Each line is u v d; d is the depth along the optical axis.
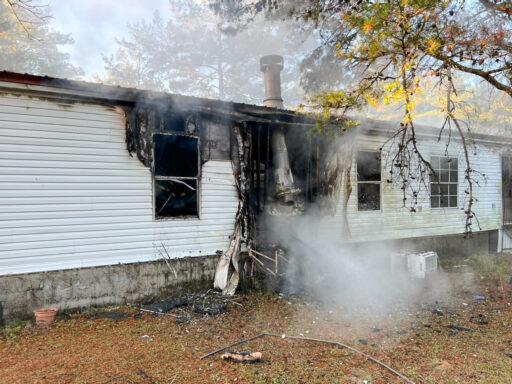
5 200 4.82
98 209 5.45
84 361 3.79
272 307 5.83
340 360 3.92
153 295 5.89
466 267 9.12
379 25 4.45
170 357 3.93
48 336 4.50
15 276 4.87
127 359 3.86
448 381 3.49
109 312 5.41
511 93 5.04
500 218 11.30
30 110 4.97
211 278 6.45
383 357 4.03
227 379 3.46
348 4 5.54
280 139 6.81
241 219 6.67
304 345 4.33
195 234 6.30
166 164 6.20
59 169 5.16
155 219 5.94
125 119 5.68
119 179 5.62
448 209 10.05
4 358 3.86
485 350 4.29
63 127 5.19
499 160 11.34
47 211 5.07
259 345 4.31
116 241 5.60
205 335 4.62
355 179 8.35
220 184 6.56
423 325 5.14
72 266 5.25
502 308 5.99
